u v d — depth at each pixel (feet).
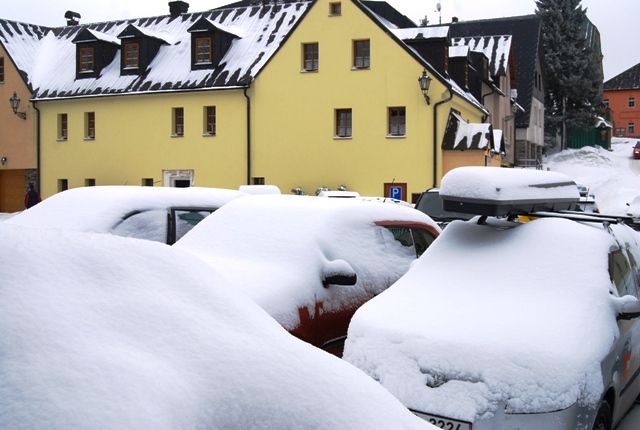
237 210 22.53
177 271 9.00
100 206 24.56
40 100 105.29
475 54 110.93
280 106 92.27
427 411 14.20
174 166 98.32
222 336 8.03
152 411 6.57
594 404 14.19
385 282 20.93
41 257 7.88
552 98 188.14
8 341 6.68
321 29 89.76
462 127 86.12
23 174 110.22
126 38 103.65
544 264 17.17
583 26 202.90
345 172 89.30
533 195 18.97
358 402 8.03
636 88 277.03
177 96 97.86
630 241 21.09
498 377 14.05
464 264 18.03
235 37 102.99
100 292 7.89
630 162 178.60
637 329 18.20
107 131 102.32
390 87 87.04
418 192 86.12
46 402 6.26
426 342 15.10
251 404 7.34
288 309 17.46
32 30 118.21
